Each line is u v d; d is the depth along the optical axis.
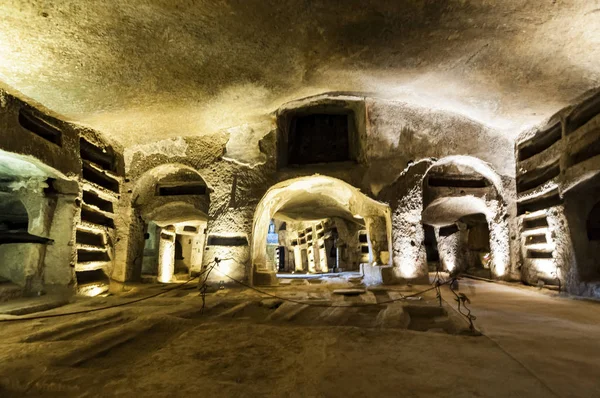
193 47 6.21
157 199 11.64
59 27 5.21
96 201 9.69
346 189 13.64
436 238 18.16
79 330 4.95
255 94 8.62
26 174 8.13
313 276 16.17
